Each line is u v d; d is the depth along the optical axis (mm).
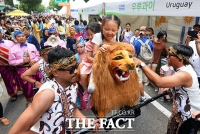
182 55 1813
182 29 6152
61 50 1264
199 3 3348
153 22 7996
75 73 1329
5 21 9242
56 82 1304
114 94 1815
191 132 1979
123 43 1863
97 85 1801
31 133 1267
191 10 3541
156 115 3471
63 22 13508
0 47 3721
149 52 4059
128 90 1881
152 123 3225
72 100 1437
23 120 1153
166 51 4656
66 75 1278
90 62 2469
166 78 1766
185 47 1827
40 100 1174
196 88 1869
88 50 2451
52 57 1256
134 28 9289
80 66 2586
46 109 1211
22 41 3639
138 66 1880
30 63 3688
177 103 1997
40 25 12680
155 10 4461
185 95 1898
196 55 3340
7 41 3902
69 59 1253
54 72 1286
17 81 4047
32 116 1163
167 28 7047
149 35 5539
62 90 1316
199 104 1912
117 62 1671
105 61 1767
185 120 1969
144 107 3758
